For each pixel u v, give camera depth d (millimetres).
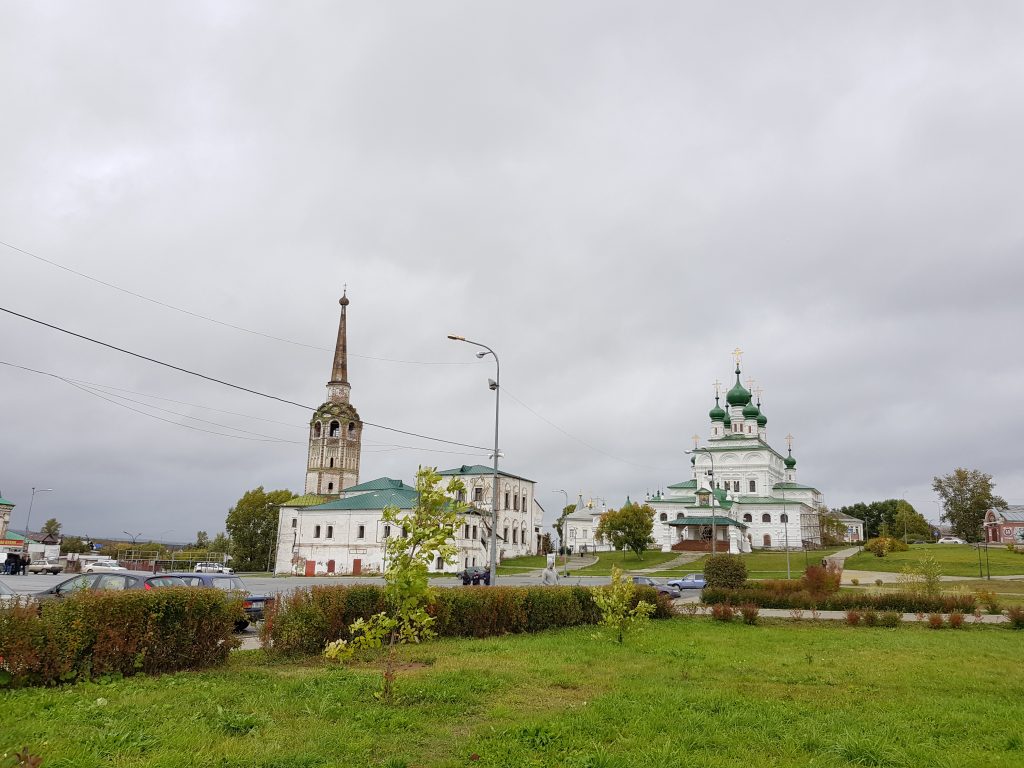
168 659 16375
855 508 189875
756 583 49969
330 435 121875
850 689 16625
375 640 14031
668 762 10062
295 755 9938
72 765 8961
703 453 135250
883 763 10508
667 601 36969
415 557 14352
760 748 11102
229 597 18328
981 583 64938
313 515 105750
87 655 14852
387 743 10930
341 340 128500
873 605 41562
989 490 129000
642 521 104062
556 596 30188
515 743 10906
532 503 133125
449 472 120812
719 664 20297
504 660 19859
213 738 10609
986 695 16297
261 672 16672
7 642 13719
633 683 16516
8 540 114312
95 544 158750
